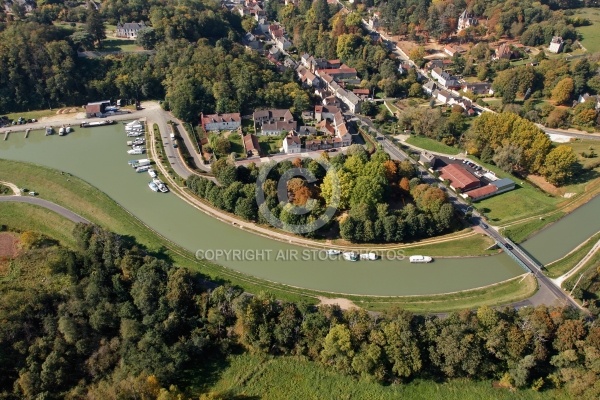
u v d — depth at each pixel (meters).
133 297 134.62
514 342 117.06
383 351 118.06
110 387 112.81
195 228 172.38
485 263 159.12
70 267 143.25
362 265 157.62
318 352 123.69
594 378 110.19
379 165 180.00
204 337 126.56
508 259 160.88
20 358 120.94
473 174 197.38
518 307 138.00
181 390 117.62
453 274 154.75
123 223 171.88
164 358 118.50
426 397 116.62
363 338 121.06
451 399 116.06
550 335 120.44
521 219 178.62
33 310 129.75
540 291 144.75
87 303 131.25
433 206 169.25
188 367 123.56
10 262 152.25
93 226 157.12
